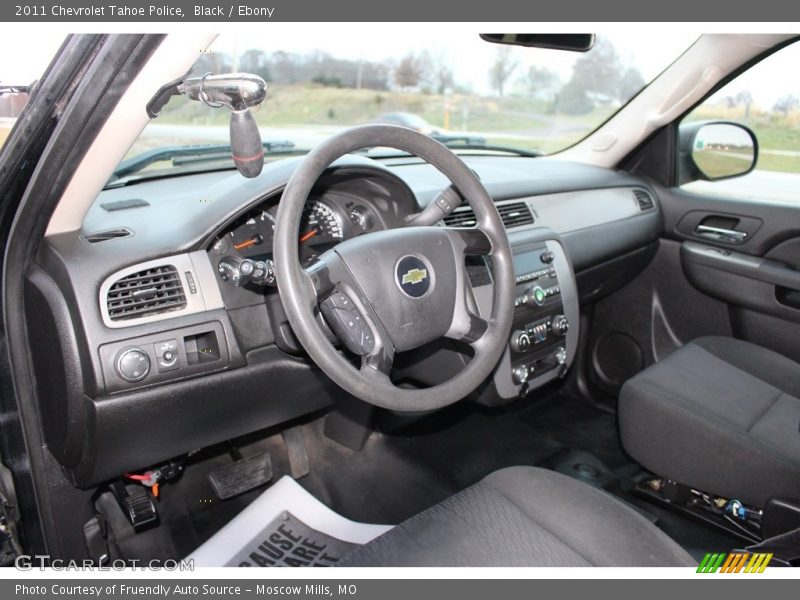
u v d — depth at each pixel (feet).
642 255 7.61
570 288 5.96
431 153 4.03
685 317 7.55
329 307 3.67
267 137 6.32
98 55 3.05
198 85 3.19
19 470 4.94
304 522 5.54
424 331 3.88
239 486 6.12
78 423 4.14
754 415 5.14
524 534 3.44
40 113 3.32
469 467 6.70
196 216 4.40
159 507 5.87
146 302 4.13
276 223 3.45
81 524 5.08
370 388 3.52
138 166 5.49
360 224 5.08
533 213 6.35
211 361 4.38
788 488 4.55
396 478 6.55
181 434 4.64
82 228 4.27
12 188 3.77
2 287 4.28
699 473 5.05
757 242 6.81
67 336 3.96
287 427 6.72
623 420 5.58
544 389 8.16
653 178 7.88
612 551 3.30
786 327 6.63
